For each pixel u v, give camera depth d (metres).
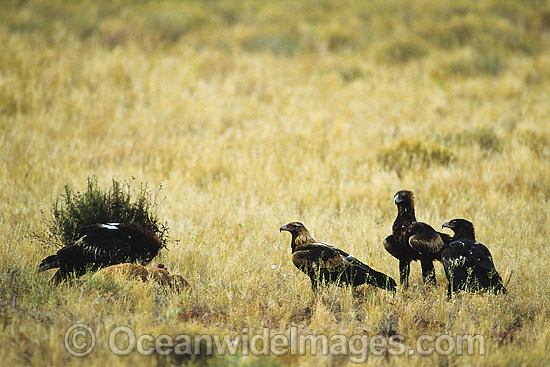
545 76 56.28
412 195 18.80
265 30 70.75
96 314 14.73
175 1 81.81
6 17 62.78
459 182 29.98
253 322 15.17
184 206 25.50
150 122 40.84
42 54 51.16
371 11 80.06
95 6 73.44
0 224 21.47
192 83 51.16
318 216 25.41
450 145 36.91
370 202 27.53
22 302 15.12
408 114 44.88
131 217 19.58
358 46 68.00
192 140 37.53
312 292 17.86
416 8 79.44
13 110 40.28
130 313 15.17
